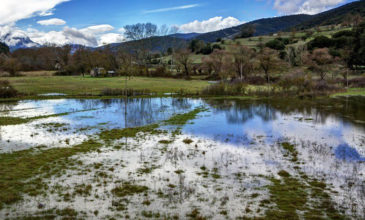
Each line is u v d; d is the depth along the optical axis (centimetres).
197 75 10619
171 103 4347
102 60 11862
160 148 1877
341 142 2019
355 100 4447
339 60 8644
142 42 11944
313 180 1316
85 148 1856
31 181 1296
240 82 5716
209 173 1414
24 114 3278
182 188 1230
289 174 1392
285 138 2155
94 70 10388
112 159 1634
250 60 8756
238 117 3103
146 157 1677
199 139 2141
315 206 1062
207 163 1570
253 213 1013
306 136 2214
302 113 3309
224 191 1201
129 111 3541
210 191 1202
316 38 11100
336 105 3919
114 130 2433
